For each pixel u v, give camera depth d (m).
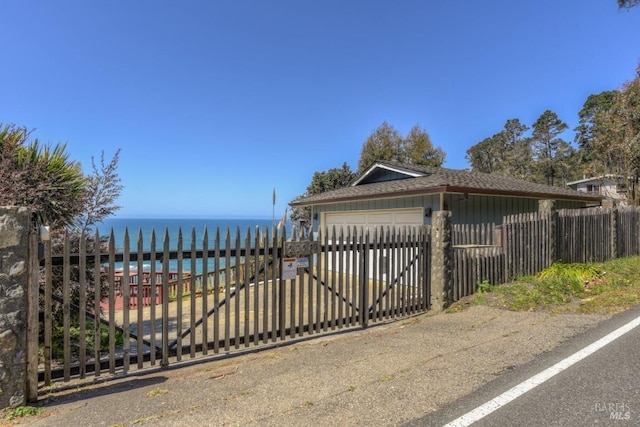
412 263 6.36
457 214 10.16
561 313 5.53
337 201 12.68
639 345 4.02
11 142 5.15
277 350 4.67
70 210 5.53
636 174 17.55
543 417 2.67
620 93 18.36
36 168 5.22
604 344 4.10
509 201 11.38
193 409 3.00
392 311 6.11
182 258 4.30
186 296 10.37
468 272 6.87
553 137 55.94
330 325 5.51
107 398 3.33
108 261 3.93
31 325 3.24
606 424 2.56
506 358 3.86
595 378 3.26
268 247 4.91
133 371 4.07
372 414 2.79
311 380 3.52
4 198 4.70
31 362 3.24
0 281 3.06
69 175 5.76
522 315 5.57
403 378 3.46
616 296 6.23
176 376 3.89
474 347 4.27
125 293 3.95
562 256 8.76
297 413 2.85
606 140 18.95
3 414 3.00
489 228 7.80
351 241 5.68
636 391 3.01
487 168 64.06
